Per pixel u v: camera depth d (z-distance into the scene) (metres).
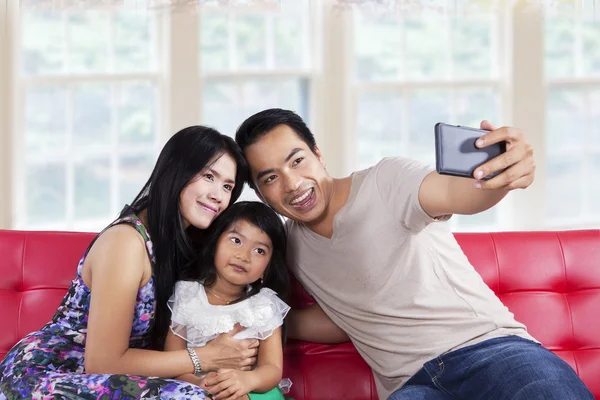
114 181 4.71
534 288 2.42
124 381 1.77
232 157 2.02
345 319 2.16
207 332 2.04
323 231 2.12
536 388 1.74
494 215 4.79
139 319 1.97
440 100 4.82
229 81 4.74
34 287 2.36
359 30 4.80
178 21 4.50
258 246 2.09
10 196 4.51
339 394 2.36
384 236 1.99
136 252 1.89
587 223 4.91
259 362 2.10
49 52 4.66
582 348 2.39
